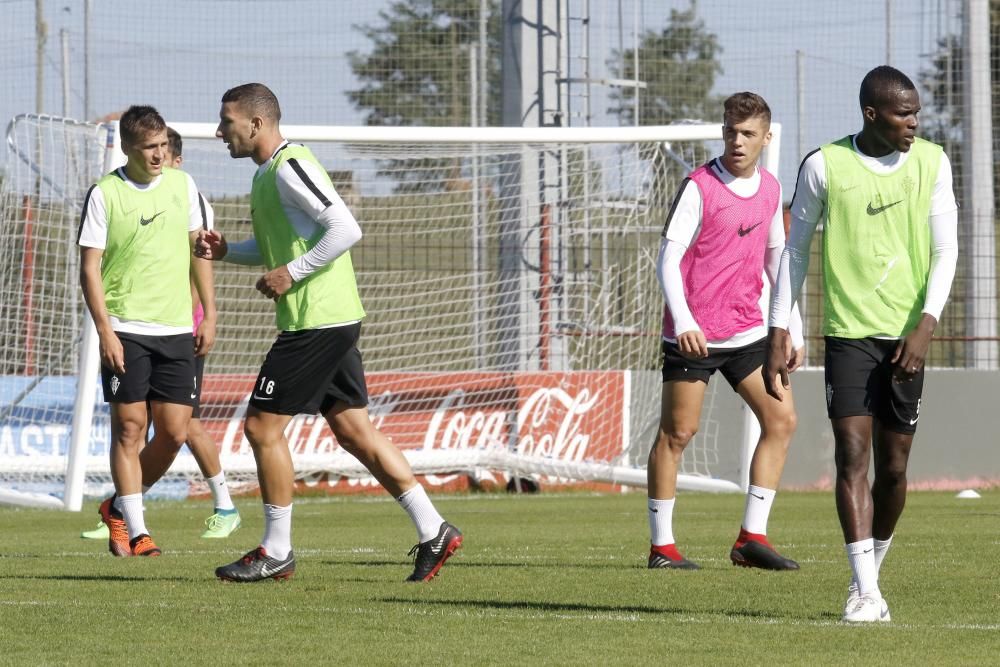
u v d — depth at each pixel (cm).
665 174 5728
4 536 3575
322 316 2230
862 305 1870
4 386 4962
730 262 2606
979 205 6091
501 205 5825
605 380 5656
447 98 7006
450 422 5556
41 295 4984
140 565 2683
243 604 2070
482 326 5806
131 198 2773
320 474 5550
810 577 2459
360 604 2072
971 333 6081
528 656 1612
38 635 1775
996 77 6356
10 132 4931
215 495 3491
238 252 2389
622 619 1912
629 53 6412
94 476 5047
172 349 2858
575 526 3884
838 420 1883
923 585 2322
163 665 1563
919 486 5741
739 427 5609
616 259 5794
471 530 3722
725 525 3894
